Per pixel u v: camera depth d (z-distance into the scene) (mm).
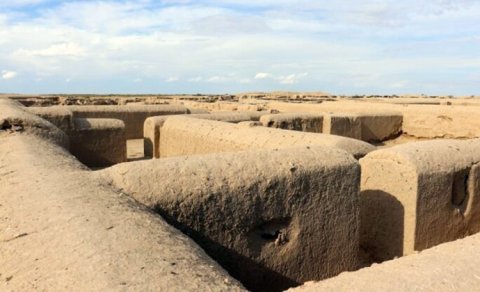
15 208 2785
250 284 3199
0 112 6434
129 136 11734
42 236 2326
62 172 3498
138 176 3074
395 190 4137
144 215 2611
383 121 12016
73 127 7961
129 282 1810
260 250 3211
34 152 4398
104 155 8289
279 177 3252
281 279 3326
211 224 3016
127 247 2137
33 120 5965
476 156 4430
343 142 5426
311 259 3453
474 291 1884
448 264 2143
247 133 6535
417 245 4043
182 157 3426
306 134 5965
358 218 3678
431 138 11805
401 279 1985
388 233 4234
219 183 3074
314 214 3430
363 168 4461
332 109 14102
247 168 3246
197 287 1829
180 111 12344
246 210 3113
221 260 3070
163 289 1771
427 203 4043
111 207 2646
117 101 16875
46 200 2805
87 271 1913
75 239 2225
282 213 3273
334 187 3510
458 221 4320
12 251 2250
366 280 1993
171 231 2508
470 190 4383
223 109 15234
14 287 1919
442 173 4102
